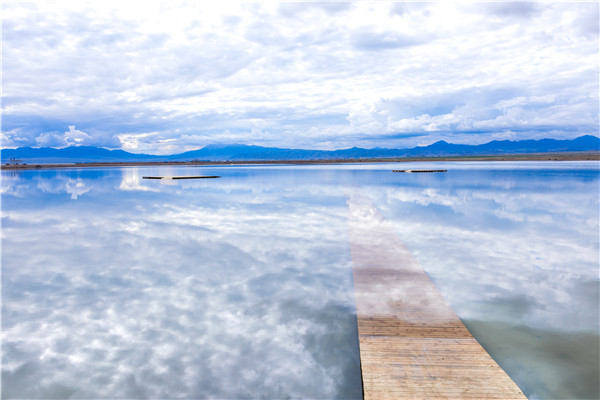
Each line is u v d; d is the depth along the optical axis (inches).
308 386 161.9
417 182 1198.3
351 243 379.2
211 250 380.8
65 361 180.2
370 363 160.7
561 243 402.0
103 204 753.0
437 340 181.6
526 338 196.4
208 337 202.2
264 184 1183.6
